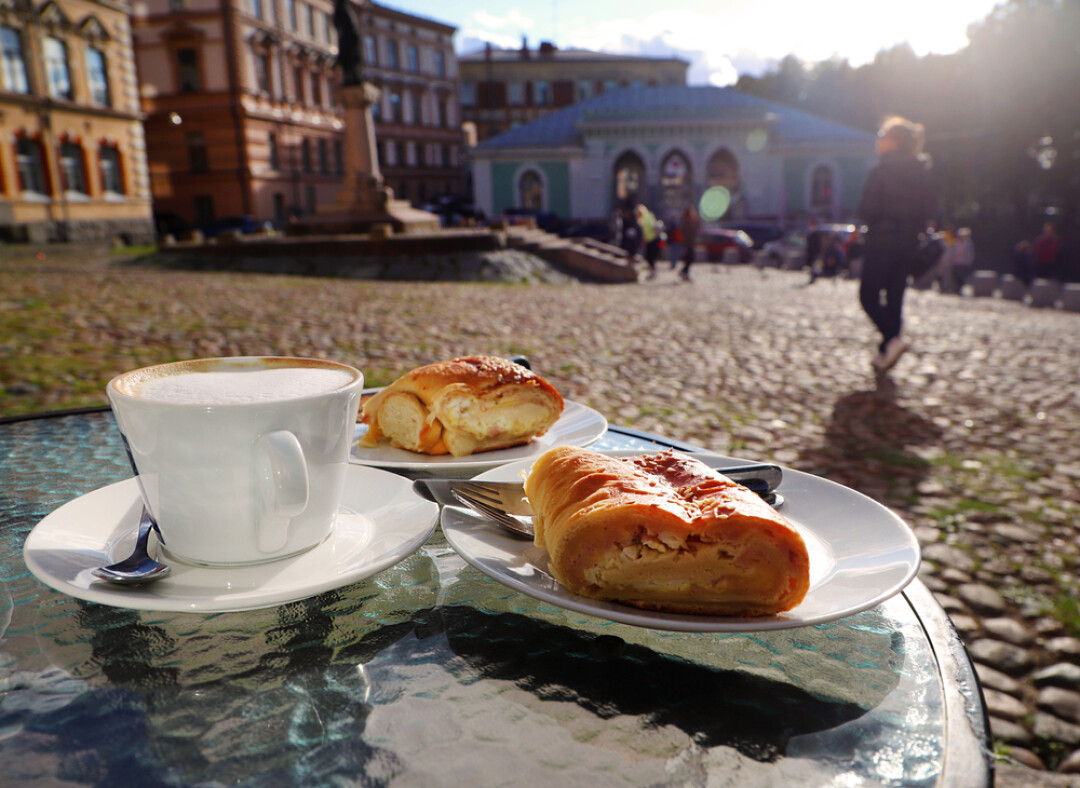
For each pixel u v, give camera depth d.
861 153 38.28
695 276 21.83
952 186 39.16
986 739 0.61
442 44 54.12
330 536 0.91
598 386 7.16
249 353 7.72
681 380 7.52
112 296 11.36
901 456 5.28
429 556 0.96
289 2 39.47
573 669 0.70
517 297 13.87
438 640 0.74
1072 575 3.57
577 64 59.72
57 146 24.98
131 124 27.89
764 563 0.73
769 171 38.72
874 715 0.64
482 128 60.03
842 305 14.19
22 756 0.56
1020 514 4.26
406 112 51.78
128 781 0.54
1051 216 31.92
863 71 58.50
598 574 0.76
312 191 41.75
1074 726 2.60
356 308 11.14
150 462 0.79
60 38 24.84
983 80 33.25
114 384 0.81
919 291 18.67
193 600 0.68
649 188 39.22
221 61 35.31
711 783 0.56
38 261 19.03
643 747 0.59
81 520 0.88
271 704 0.63
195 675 0.67
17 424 1.56
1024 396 7.03
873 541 0.86
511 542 0.90
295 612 0.79
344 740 0.59
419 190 53.66
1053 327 11.66
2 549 0.92
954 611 3.29
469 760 0.57
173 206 37.16
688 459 0.91
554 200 39.84
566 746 0.59
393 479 1.07
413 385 1.39
